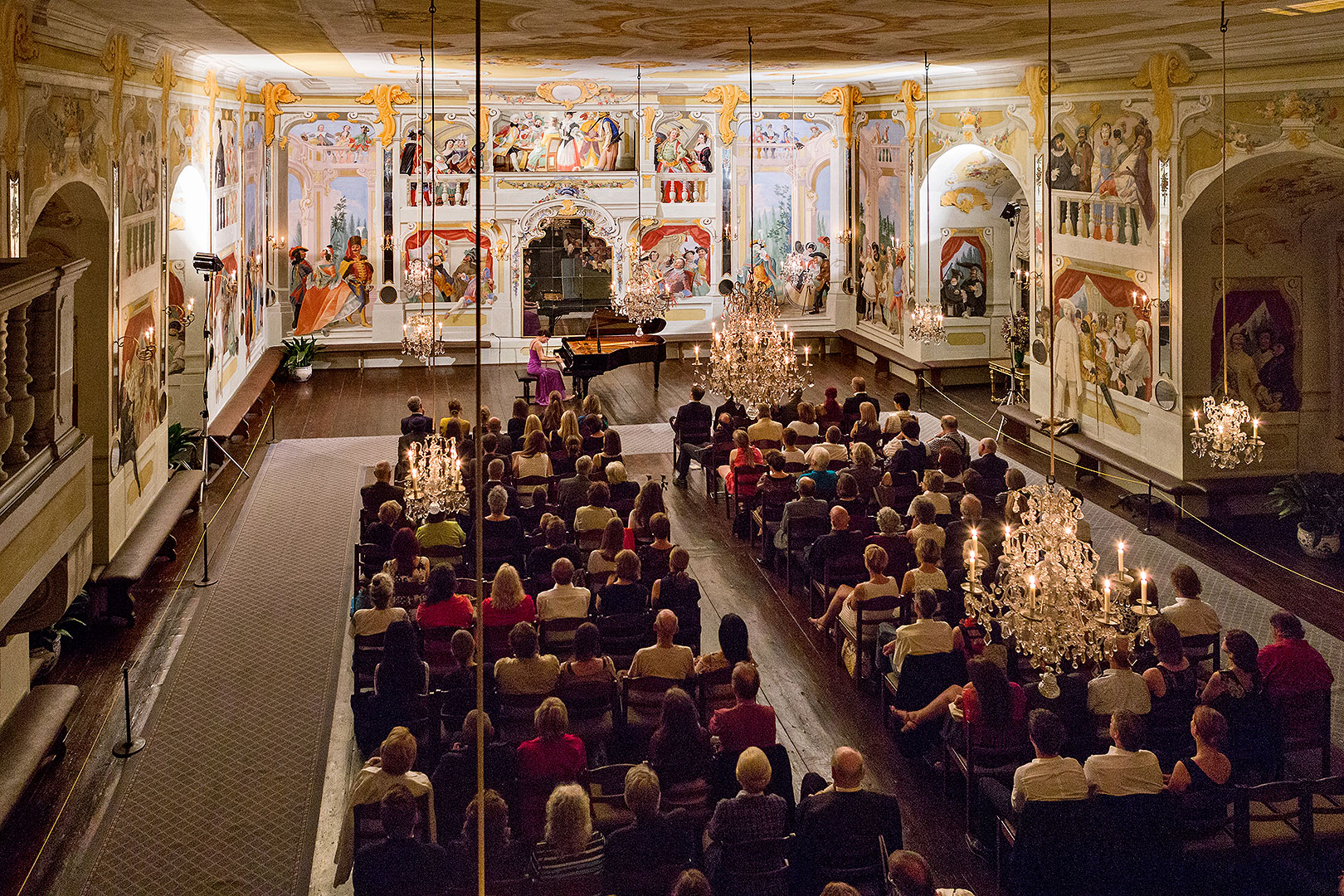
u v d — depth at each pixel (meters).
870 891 7.10
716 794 8.03
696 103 26.73
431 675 9.64
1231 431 13.30
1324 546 14.72
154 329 15.26
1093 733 8.52
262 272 24.77
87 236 12.70
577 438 14.99
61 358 7.19
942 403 23.30
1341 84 13.41
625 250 27.00
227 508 16.80
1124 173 17.19
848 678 11.30
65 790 9.38
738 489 15.38
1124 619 8.02
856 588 10.82
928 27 13.74
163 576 14.16
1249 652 8.54
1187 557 14.85
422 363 26.59
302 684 11.24
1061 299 19.27
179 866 8.32
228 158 21.08
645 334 24.11
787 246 27.61
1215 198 15.59
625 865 6.75
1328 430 16.59
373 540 12.13
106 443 12.73
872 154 26.06
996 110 21.09
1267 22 13.01
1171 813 7.32
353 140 25.64
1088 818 7.29
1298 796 7.41
